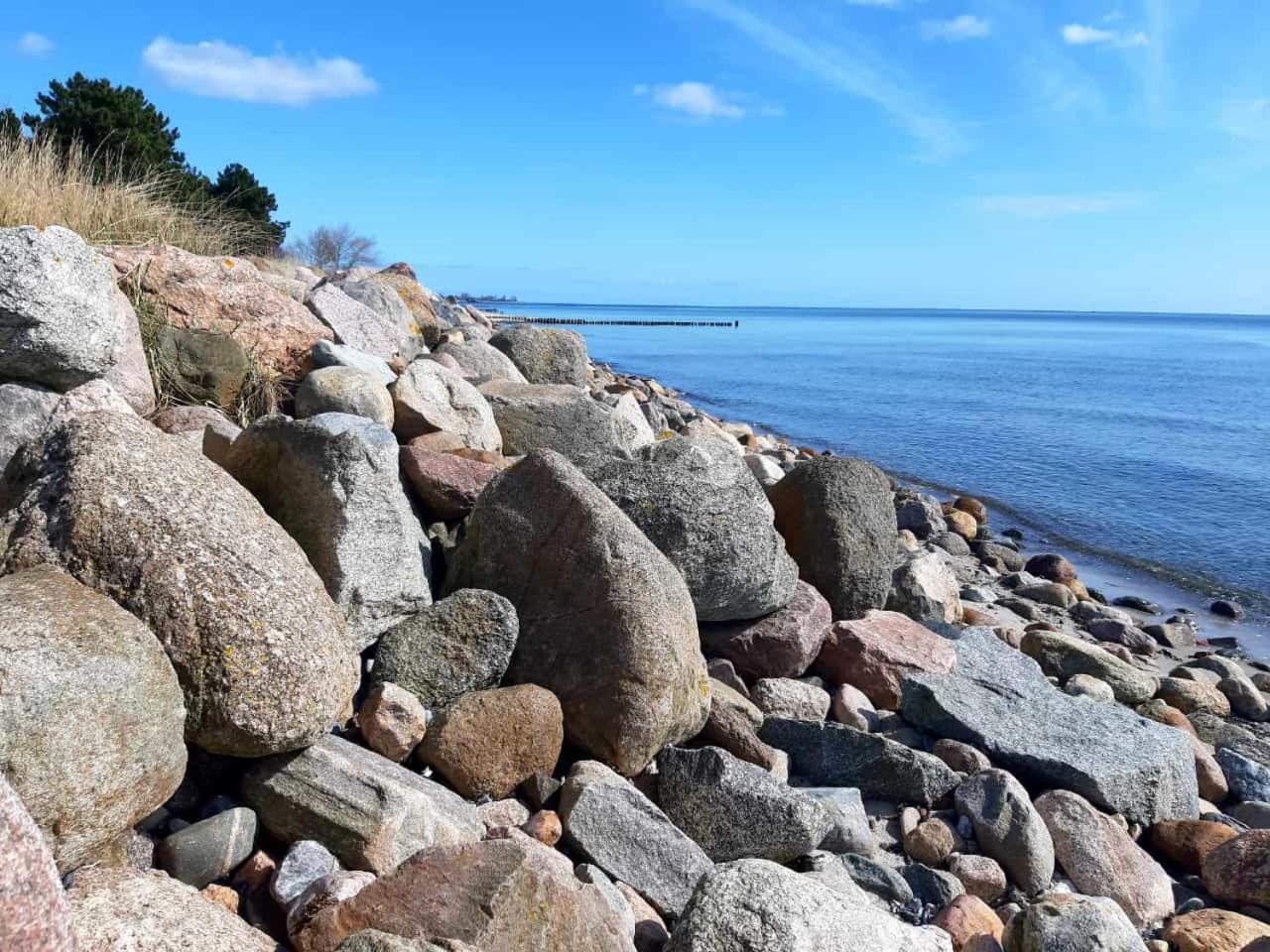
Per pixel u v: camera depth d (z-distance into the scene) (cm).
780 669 574
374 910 294
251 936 281
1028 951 373
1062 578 1105
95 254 582
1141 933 443
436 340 1173
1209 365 5259
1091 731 561
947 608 757
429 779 389
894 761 499
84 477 346
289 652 341
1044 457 1992
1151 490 1680
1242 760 604
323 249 2395
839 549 662
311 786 347
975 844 472
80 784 280
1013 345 7619
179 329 704
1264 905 458
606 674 446
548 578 479
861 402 2973
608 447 767
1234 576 1195
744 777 430
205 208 1295
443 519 583
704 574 551
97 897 260
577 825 391
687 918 322
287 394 751
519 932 292
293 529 454
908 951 334
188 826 331
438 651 445
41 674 276
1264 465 1917
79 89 1525
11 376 562
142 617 331
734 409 2723
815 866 420
